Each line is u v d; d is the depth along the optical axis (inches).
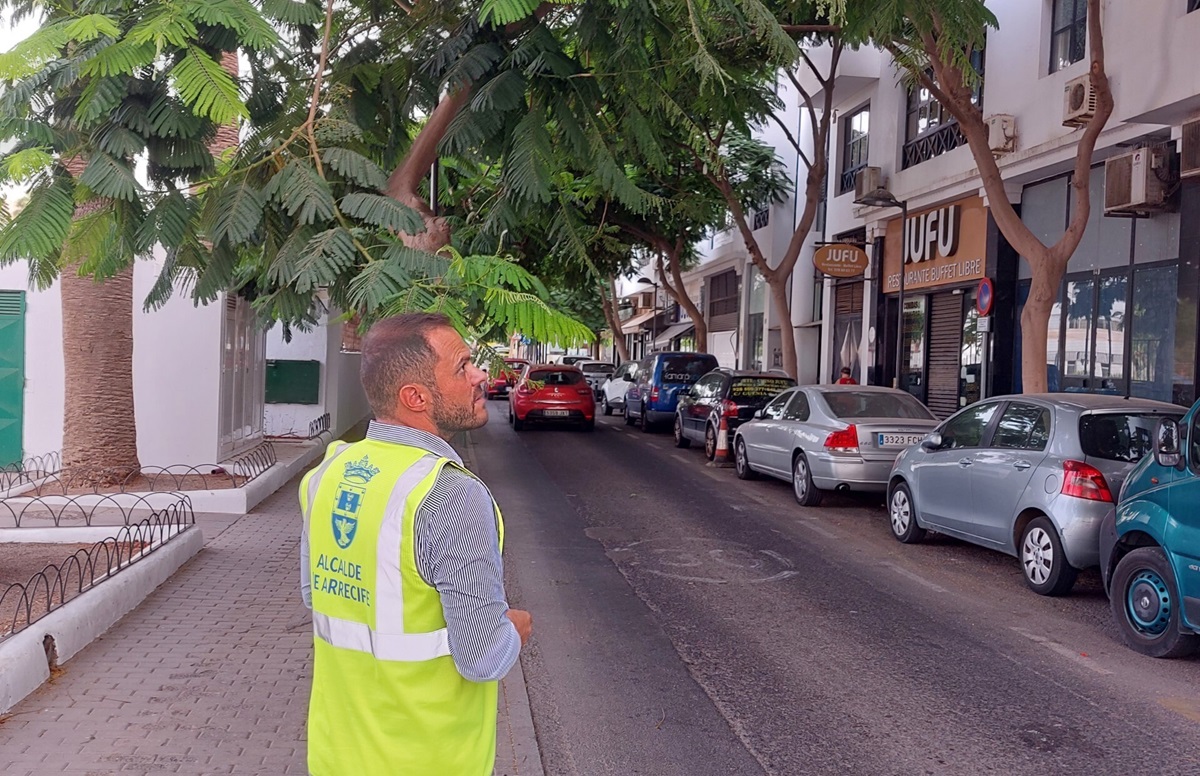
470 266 157.9
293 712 188.2
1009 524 324.5
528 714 200.2
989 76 667.4
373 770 85.4
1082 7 572.1
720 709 210.1
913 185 769.6
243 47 172.9
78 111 158.4
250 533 360.8
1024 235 447.5
